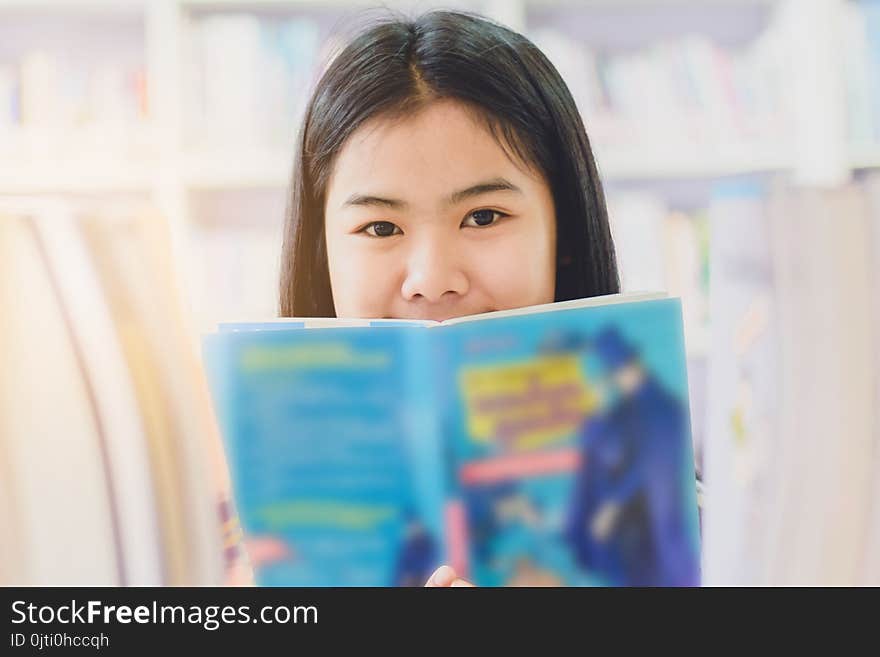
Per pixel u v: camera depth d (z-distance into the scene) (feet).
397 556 2.12
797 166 6.10
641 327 2.13
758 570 2.18
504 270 3.08
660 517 2.13
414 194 3.03
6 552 1.92
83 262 1.96
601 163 6.01
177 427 1.99
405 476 2.11
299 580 2.12
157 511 1.97
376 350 2.11
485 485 2.10
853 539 2.13
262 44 5.95
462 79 3.06
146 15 6.53
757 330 2.16
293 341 2.11
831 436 2.12
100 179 5.87
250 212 6.74
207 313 5.94
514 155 3.11
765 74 6.18
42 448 1.93
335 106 3.22
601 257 3.53
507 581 2.12
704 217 6.05
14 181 5.82
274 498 2.11
